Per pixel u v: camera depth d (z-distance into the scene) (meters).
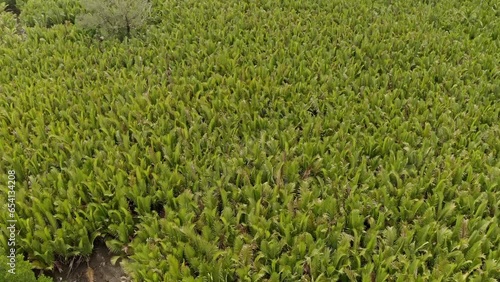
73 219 5.61
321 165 6.27
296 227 5.38
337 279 4.93
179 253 5.16
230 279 5.02
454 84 7.91
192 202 5.67
